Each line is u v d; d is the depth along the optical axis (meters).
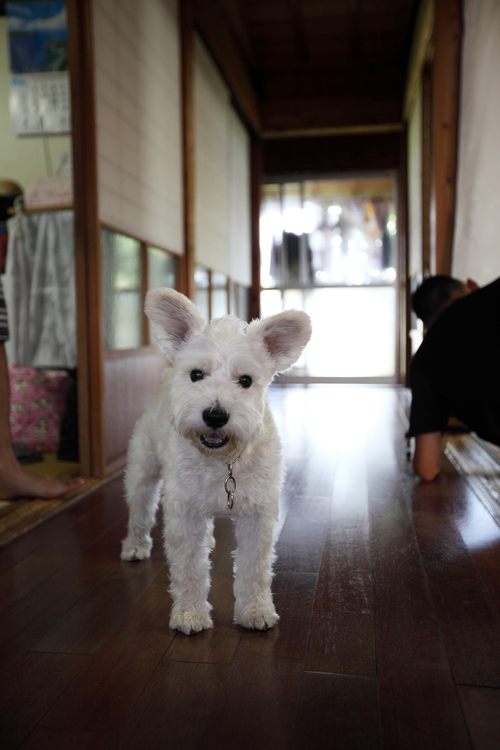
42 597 1.67
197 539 1.47
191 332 1.41
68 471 3.18
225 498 1.39
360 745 1.04
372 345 8.20
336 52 7.09
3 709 1.16
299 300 8.31
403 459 3.42
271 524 1.46
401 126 7.59
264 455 1.41
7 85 4.41
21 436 3.67
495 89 3.40
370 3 5.86
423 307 3.10
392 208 8.02
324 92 7.64
